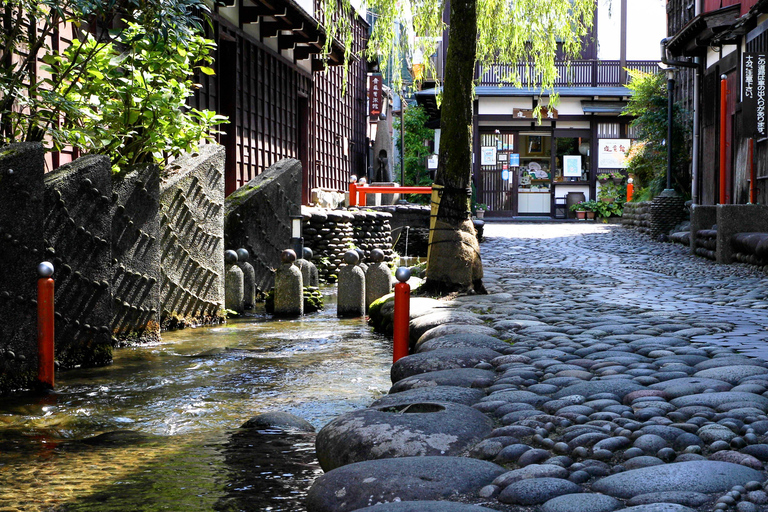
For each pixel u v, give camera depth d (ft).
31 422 17.48
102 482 13.02
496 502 9.51
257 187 42.68
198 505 11.85
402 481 10.03
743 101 51.55
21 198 20.89
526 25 40.42
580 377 15.92
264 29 57.98
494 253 60.49
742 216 48.91
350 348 27.32
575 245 67.36
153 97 28.73
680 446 10.97
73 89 27.73
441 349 19.24
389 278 38.55
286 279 36.78
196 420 17.52
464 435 12.11
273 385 21.21
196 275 33.47
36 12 25.73
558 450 11.16
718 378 14.92
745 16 53.21
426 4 39.04
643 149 89.10
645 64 111.86
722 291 34.91
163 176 32.09
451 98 33.91
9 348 20.54
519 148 116.37
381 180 85.76
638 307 29.22
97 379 22.27
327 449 12.37
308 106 73.05
